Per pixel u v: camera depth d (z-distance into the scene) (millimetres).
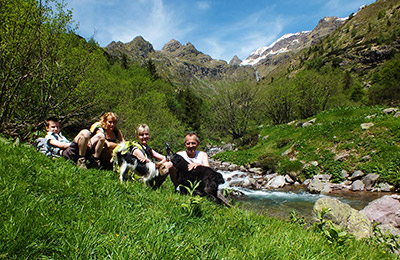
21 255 1745
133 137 20469
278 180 14969
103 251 1966
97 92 13500
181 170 4711
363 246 3625
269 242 2664
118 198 3172
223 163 23125
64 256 1854
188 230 2709
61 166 3682
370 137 15320
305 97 39750
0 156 3262
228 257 2195
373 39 147375
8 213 2113
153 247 2057
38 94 9547
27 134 8305
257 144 26469
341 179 13422
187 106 58406
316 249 2816
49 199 2592
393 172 11922
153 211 3002
